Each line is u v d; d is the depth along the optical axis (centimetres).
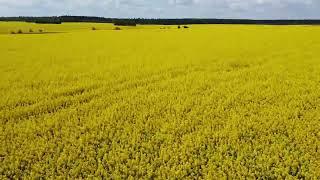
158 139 1010
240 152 924
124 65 2127
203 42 3425
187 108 1263
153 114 1207
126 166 863
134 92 1483
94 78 1775
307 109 1253
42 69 2045
